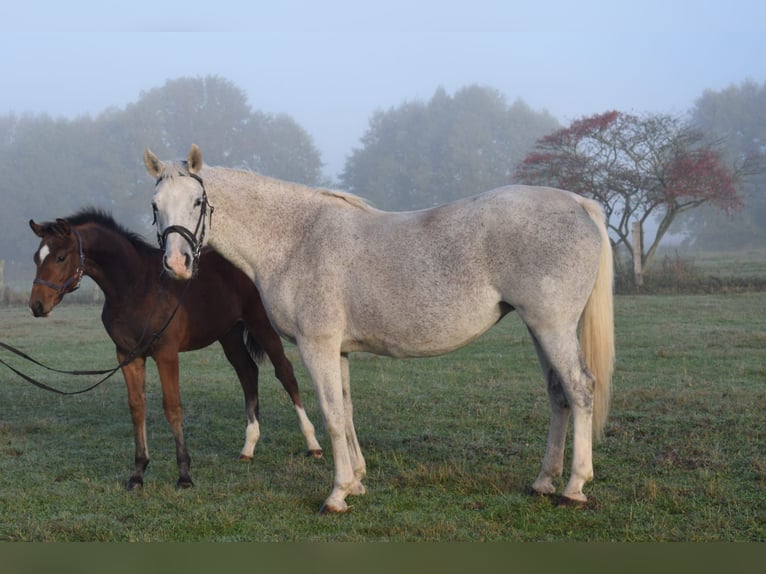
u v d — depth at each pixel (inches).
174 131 2284.7
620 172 806.5
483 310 171.2
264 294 188.4
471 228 170.2
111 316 208.8
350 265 176.7
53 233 204.4
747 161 925.8
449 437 243.6
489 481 191.9
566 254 165.2
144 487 202.4
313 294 178.2
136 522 175.9
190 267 177.8
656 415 254.5
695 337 425.1
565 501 172.1
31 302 201.5
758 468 193.6
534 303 166.2
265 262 187.2
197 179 182.4
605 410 175.5
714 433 229.5
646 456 210.5
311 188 191.9
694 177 784.3
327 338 178.4
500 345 441.1
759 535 153.2
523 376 341.7
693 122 2397.9
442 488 190.5
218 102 2336.4
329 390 178.5
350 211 185.6
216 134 2288.4
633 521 163.2
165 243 176.1
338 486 178.9
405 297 171.9
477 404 286.8
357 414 280.5
